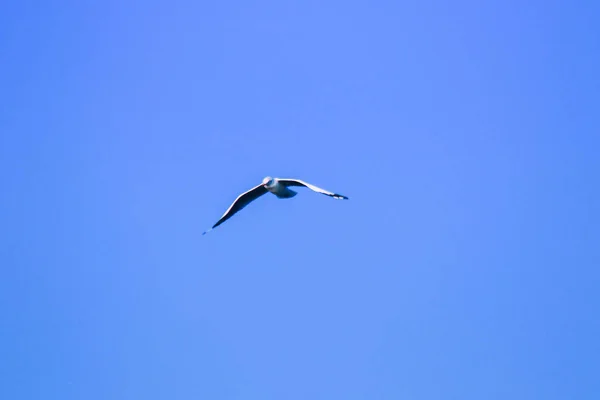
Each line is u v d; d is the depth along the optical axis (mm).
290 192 30484
